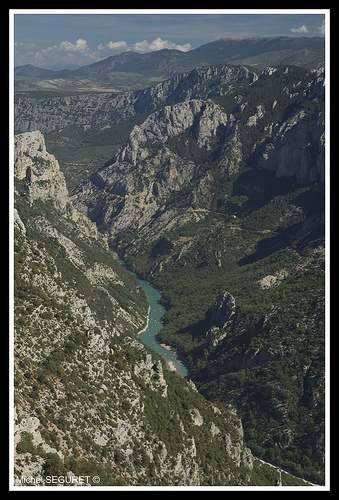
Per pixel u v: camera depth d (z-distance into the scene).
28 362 135.12
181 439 155.00
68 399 134.62
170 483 143.25
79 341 150.00
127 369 156.88
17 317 143.75
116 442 137.62
